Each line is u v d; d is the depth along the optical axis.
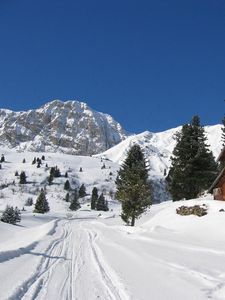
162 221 37.81
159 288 10.62
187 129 56.22
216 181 42.53
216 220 29.84
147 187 47.69
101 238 29.14
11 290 9.81
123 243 23.89
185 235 28.12
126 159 55.72
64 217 110.88
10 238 43.34
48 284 11.10
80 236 32.47
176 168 55.81
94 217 109.31
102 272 13.34
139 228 37.47
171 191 56.56
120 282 11.28
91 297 9.56
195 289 10.53
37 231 43.91
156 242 24.20
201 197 53.62
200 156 54.72
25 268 13.80
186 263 15.02
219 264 14.91
